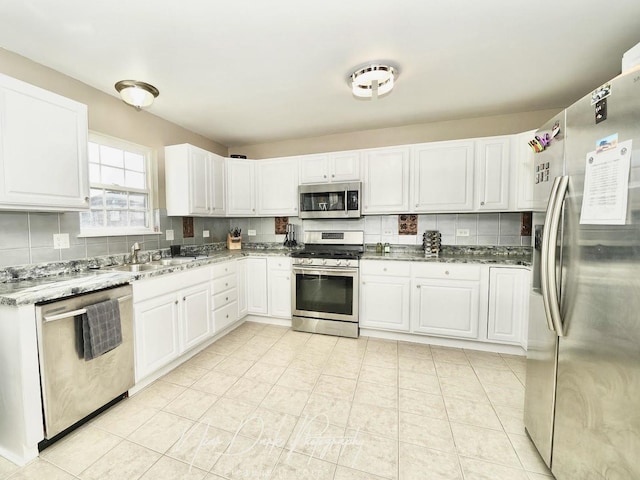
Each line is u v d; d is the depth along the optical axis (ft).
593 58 6.25
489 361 7.93
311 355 8.32
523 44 5.74
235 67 6.50
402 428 5.36
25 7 4.56
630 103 2.87
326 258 9.73
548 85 7.48
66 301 4.99
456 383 6.85
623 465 3.02
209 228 11.82
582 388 3.56
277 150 12.38
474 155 9.00
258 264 10.80
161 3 4.54
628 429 2.96
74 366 5.12
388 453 4.78
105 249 7.66
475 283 8.39
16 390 4.54
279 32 5.31
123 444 4.97
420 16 4.92
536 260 4.76
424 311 8.90
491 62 6.40
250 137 11.73
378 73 6.47
